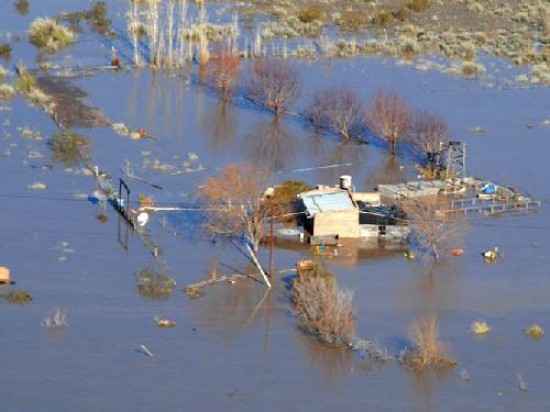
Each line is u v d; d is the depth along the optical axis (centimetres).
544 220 7838
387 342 5909
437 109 10731
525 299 6525
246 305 6284
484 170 8912
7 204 7681
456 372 5622
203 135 9662
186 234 7275
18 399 5222
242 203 7350
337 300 6053
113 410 5156
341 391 5403
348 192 7700
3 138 9112
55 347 5722
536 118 10619
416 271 6862
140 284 6494
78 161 8694
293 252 7050
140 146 9212
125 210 7562
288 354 5750
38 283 6469
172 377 5481
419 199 7969
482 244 7338
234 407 5222
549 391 5469
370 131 9812
